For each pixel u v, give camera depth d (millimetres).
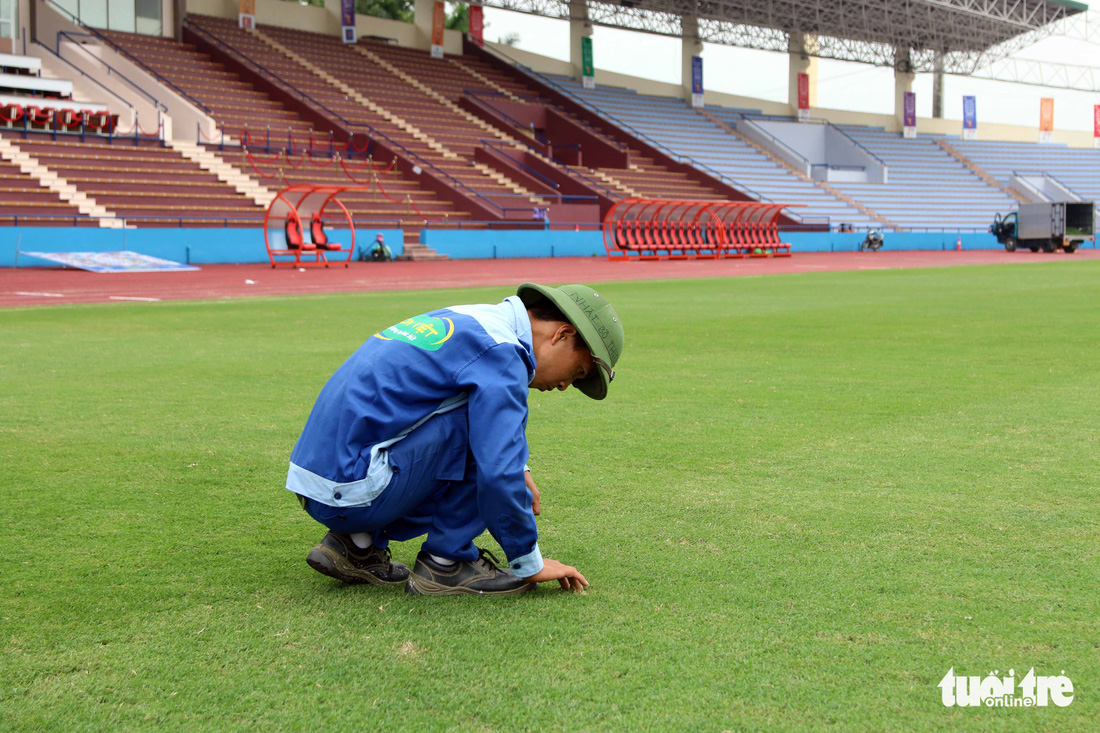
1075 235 39531
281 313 11438
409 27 44688
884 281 18781
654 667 2096
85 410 5254
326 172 31469
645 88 50281
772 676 2049
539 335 2516
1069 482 3682
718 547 2949
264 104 34094
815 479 3781
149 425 4848
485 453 2348
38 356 7547
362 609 2471
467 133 38562
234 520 3270
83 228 23125
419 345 2414
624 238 30672
